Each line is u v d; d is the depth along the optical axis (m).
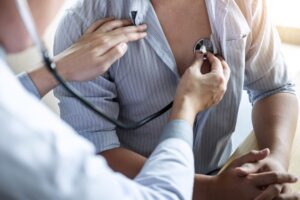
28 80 0.70
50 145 0.34
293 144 0.80
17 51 0.43
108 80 0.80
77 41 0.75
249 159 0.72
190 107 0.62
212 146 0.92
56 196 0.34
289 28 1.49
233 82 0.82
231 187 0.68
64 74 0.69
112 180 0.39
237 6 0.77
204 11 0.78
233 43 0.78
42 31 0.44
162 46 0.77
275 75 0.89
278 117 0.85
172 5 0.77
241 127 1.16
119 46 0.71
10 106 0.33
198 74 0.68
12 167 0.32
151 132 0.86
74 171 0.35
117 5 0.75
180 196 0.49
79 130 0.80
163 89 0.81
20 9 0.37
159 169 0.50
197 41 0.79
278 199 0.65
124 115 0.88
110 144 0.80
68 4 0.81
